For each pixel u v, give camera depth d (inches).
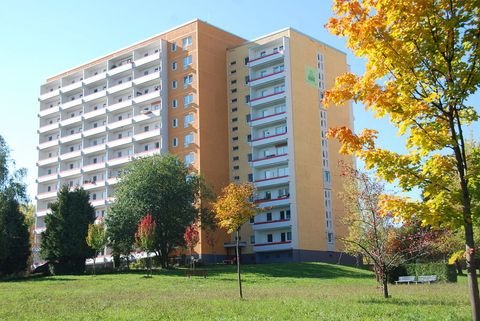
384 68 414.6
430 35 389.1
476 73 382.6
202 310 762.8
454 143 387.5
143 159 2327.8
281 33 2940.5
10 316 759.1
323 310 716.7
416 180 409.1
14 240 2182.6
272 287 1353.3
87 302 978.1
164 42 3144.7
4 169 2194.9
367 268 2362.2
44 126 3752.5
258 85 2942.9
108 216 2265.0
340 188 2925.7
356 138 434.0
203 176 2657.5
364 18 416.2
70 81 3764.8
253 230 2768.2
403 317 622.2
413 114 400.2
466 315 619.8
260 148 2908.5
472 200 387.2
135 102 3166.8
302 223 2662.4
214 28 3134.8
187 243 2166.6
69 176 3489.2
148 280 1670.8
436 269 1674.5
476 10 382.3
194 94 2979.8
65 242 2226.9
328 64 3122.5
